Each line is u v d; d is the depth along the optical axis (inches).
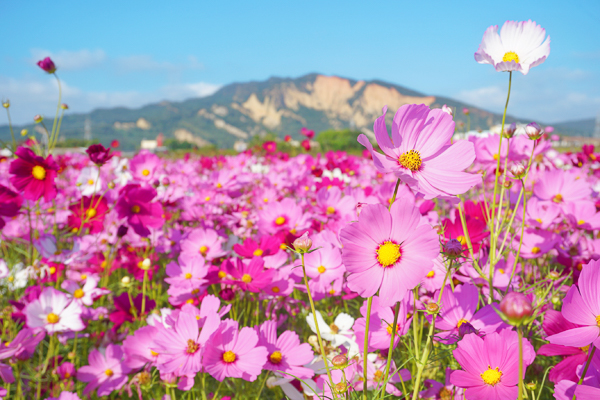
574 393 37.7
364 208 38.4
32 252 98.0
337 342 64.4
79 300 80.3
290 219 103.5
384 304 37.8
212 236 96.0
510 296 28.8
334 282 84.1
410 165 42.0
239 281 71.9
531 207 92.0
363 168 232.4
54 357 69.9
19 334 62.0
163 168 245.3
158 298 98.0
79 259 91.0
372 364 59.1
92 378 68.6
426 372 67.2
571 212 92.4
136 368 65.2
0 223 91.3
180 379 58.4
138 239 112.0
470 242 61.6
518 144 83.1
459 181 41.3
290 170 197.9
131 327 85.7
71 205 103.3
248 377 50.7
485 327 52.5
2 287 94.1
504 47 55.0
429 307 43.7
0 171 210.8
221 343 53.7
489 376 40.8
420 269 37.2
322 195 109.0
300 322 90.9
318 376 58.5
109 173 185.0
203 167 280.1
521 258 88.0
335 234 87.4
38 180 88.1
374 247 39.0
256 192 153.5
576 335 39.4
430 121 43.6
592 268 40.6
